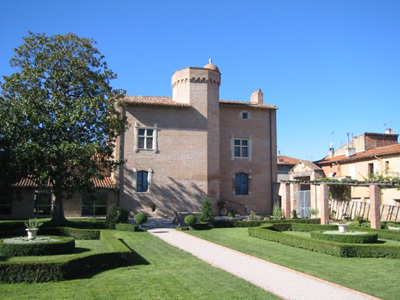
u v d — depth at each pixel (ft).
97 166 84.58
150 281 36.37
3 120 74.18
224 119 132.98
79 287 33.99
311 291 33.76
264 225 80.59
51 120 78.18
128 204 111.86
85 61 86.63
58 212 84.84
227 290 33.47
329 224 89.35
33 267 35.91
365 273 40.60
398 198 109.81
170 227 90.12
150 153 115.75
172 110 119.24
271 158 136.26
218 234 76.79
